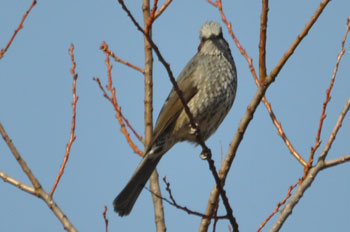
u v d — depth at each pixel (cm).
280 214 859
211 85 1172
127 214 1098
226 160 908
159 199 1051
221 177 906
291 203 865
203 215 862
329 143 896
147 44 1140
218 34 1232
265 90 850
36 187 915
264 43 837
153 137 1105
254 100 863
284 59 823
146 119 1134
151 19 888
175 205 864
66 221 898
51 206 904
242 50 1034
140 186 1112
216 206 905
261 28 832
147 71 1136
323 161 888
